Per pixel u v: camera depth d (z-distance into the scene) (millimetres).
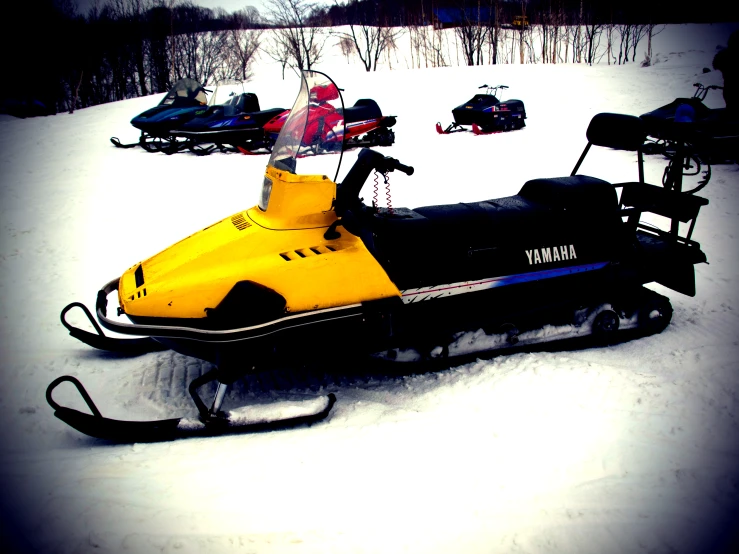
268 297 2807
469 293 3393
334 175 3141
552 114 13609
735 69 8250
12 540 2152
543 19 27250
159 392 3363
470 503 2283
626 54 22797
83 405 3201
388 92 17750
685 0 29016
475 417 2910
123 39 25297
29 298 4758
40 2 21078
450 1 32375
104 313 3061
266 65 29500
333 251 3037
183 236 6180
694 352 3479
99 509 2318
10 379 3502
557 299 3590
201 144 12031
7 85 20328
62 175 9477
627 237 3666
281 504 2322
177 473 2562
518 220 3484
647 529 2125
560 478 2414
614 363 3428
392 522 2191
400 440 2748
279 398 3275
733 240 5316
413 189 7387
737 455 2525
